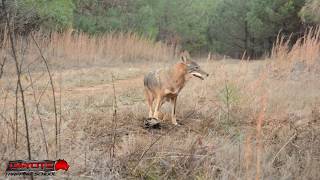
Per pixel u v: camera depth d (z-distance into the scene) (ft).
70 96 40.06
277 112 31.81
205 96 39.65
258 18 127.44
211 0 185.88
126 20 115.34
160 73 29.58
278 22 122.11
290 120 29.68
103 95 40.88
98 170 20.02
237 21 154.71
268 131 26.53
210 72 56.70
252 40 151.53
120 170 20.29
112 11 112.16
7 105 31.91
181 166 20.93
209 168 20.24
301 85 43.75
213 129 28.43
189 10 158.61
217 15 171.01
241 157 21.11
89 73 61.16
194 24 160.25
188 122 30.71
